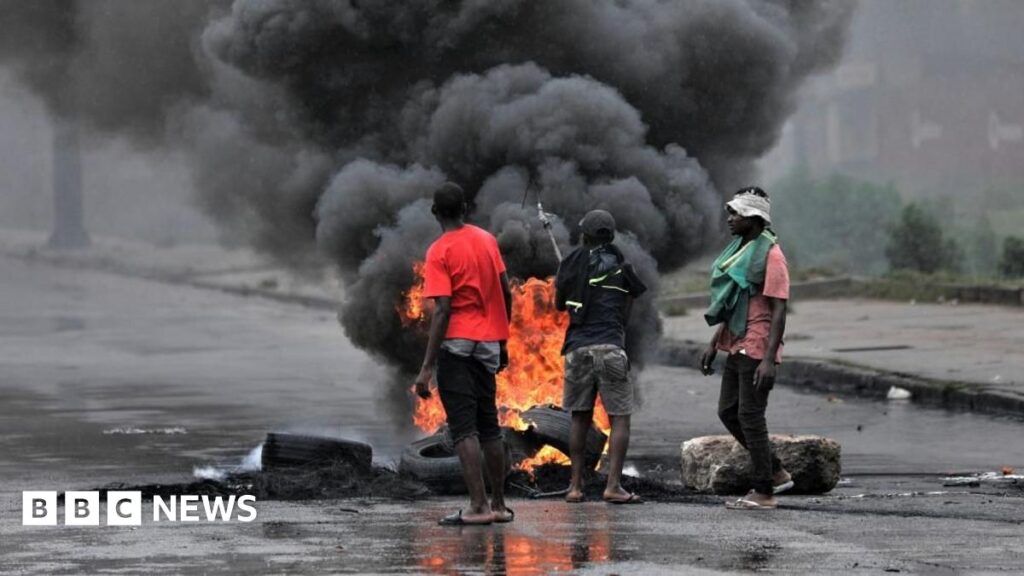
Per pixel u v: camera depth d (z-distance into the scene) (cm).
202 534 2502
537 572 2145
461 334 2588
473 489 2588
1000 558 2234
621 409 2883
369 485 3027
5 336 7894
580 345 2878
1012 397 4497
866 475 3400
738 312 2791
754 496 2791
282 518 2677
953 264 9588
